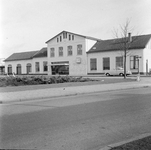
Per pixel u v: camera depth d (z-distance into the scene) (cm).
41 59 5719
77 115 734
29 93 1357
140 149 396
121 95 1273
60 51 5291
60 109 851
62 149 440
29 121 658
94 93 1434
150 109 822
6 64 6600
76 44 4997
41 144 466
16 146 455
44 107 908
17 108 900
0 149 439
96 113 762
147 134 505
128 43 3180
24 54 6406
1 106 967
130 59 4181
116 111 793
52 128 580
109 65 4516
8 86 1794
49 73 5500
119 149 402
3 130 566
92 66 4800
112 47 4478
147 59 4141
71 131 554
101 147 449
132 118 685
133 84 1961
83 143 472
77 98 1186
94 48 4825
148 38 4184
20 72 6241
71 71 5116
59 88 1634
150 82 2189
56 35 5316
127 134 530
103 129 571
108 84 1959
